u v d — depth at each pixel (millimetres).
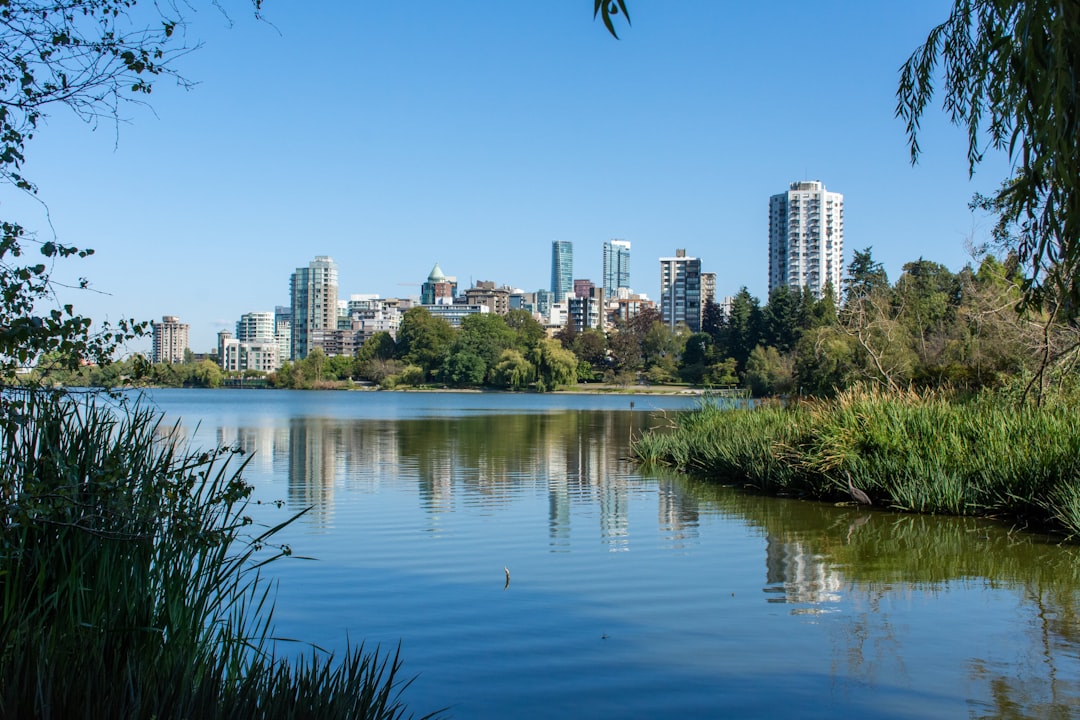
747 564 11312
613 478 20625
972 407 18141
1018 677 7250
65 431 5715
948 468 15812
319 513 15094
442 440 32750
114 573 5520
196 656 5582
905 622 8773
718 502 16797
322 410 63000
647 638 8203
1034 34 4891
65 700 4199
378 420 48469
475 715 6426
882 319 31016
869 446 17297
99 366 5535
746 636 8305
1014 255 21375
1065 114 4883
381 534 13148
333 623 8562
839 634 8359
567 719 6363
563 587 10031
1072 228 5070
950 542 12836
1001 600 9586
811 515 15242
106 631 5129
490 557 11586
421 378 125625
